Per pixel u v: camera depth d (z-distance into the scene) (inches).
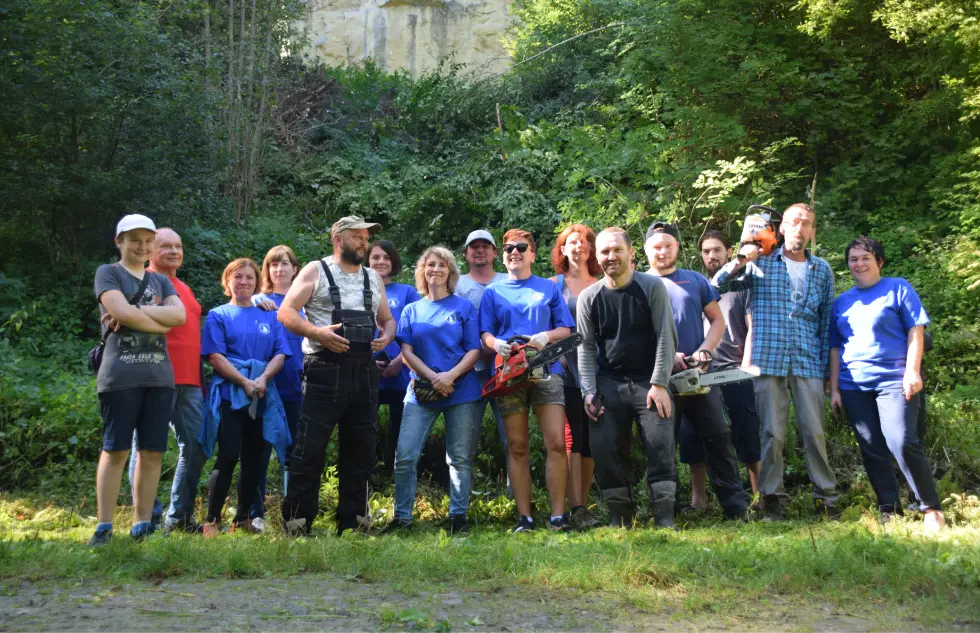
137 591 127.3
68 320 428.1
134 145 462.3
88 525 210.8
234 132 577.0
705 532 185.8
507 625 110.8
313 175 632.4
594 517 222.4
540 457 251.8
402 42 1053.8
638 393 199.0
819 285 216.8
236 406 200.5
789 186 505.4
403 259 516.1
